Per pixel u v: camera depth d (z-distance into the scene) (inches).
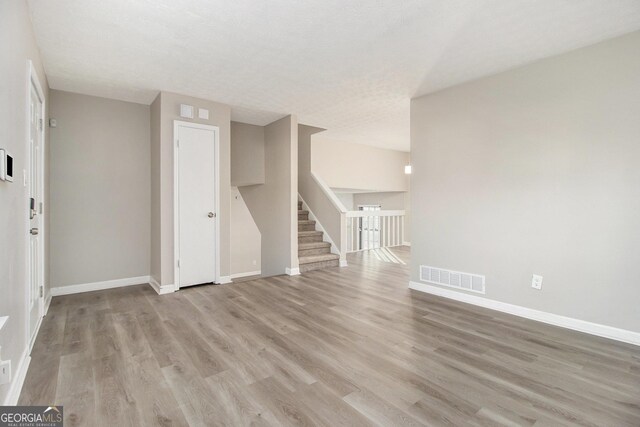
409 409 65.7
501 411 65.2
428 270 152.1
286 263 194.5
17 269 72.4
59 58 114.7
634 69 95.7
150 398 69.2
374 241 303.1
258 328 108.7
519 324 112.8
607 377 78.4
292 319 117.4
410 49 107.7
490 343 97.3
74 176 150.8
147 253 170.4
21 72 77.0
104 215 158.6
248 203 239.6
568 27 93.6
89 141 154.4
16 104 71.7
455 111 140.5
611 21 90.4
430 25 93.4
